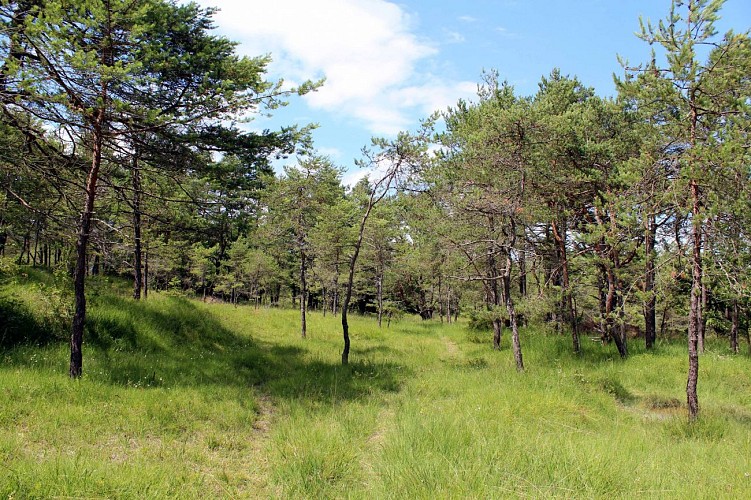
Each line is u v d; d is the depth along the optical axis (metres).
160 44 8.82
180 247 22.31
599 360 14.91
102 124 8.64
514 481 4.99
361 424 7.73
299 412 8.29
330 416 8.12
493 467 5.36
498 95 16.98
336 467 5.84
